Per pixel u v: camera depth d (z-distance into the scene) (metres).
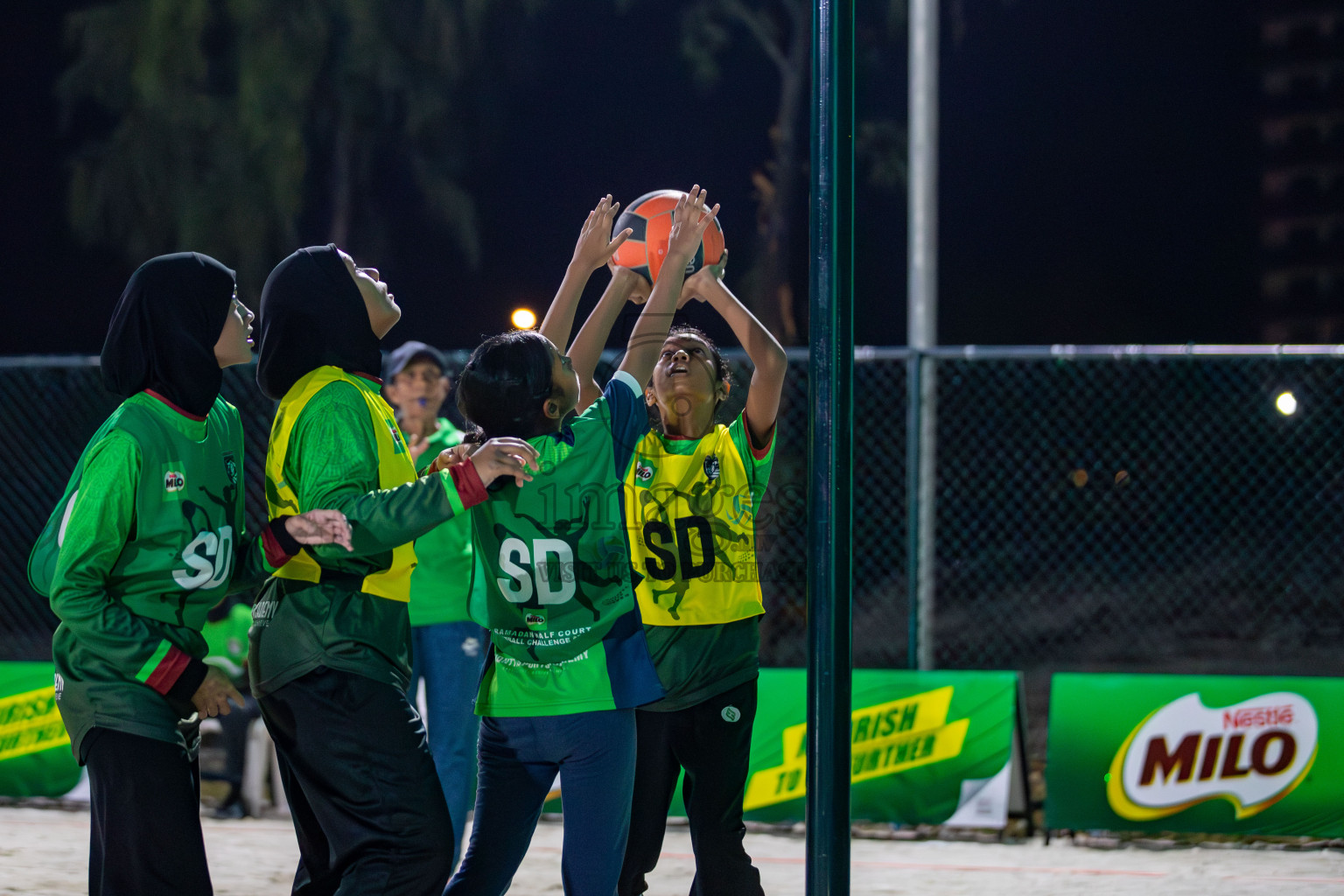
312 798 6.09
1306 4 46.44
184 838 6.02
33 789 13.11
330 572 6.07
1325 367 19.17
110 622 5.82
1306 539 22.39
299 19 30.61
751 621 7.23
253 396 17.91
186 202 29.56
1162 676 12.15
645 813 7.13
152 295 6.15
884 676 12.55
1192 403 20.75
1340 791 11.58
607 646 6.25
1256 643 23.72
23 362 14.83
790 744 12.37
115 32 30.66
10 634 19.73
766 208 30.03
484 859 6.41
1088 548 23.91
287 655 6.00
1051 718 12.22
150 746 5.96
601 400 6.43
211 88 31.17
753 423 7.23
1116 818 11.85
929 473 13.62
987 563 24.33
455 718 9.88
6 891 9.68
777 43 34.47
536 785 6.45
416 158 34.38
